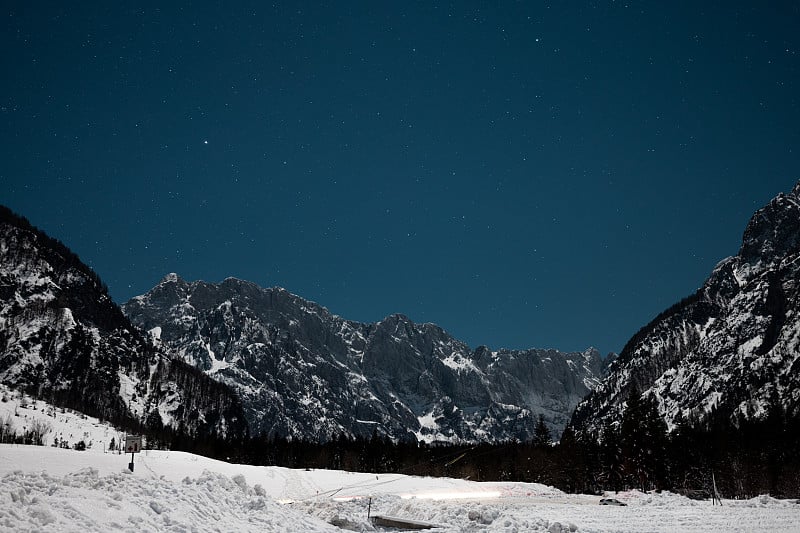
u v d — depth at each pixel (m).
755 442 102.50
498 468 136.88
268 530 20.22
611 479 102.81
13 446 93.31
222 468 92.00
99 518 16.09
